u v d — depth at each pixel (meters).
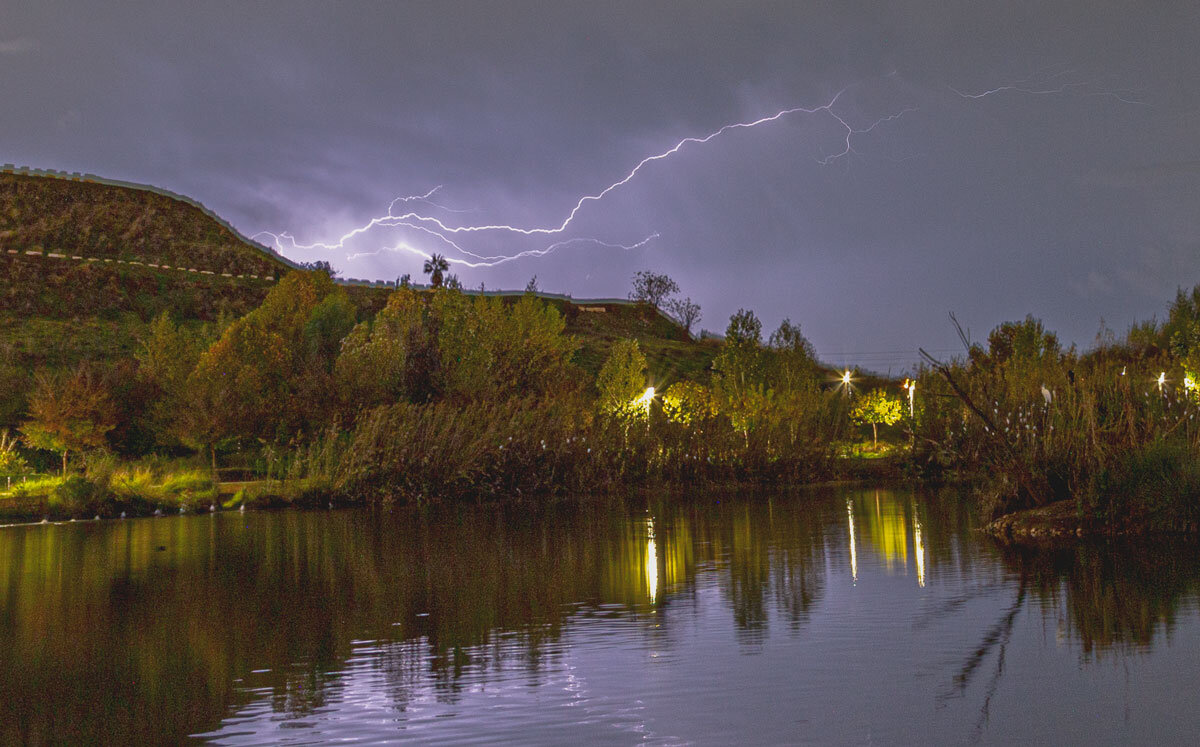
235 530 18.70
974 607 8.88
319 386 34.41
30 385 40.72
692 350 87.25
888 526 16.31
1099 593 9.29
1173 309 37.34
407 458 25.45
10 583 12.05
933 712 5.85
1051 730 5.48
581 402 30.98
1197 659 6.82
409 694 6.60
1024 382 18.30
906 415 31.92
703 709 6.04
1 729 6.08
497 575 11.91
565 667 7.18
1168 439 14.07
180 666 7.59
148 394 38.78
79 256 85.94
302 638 8.49
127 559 14.34
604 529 17.39
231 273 90.88
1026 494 15.09
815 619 8.59
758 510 20.61
